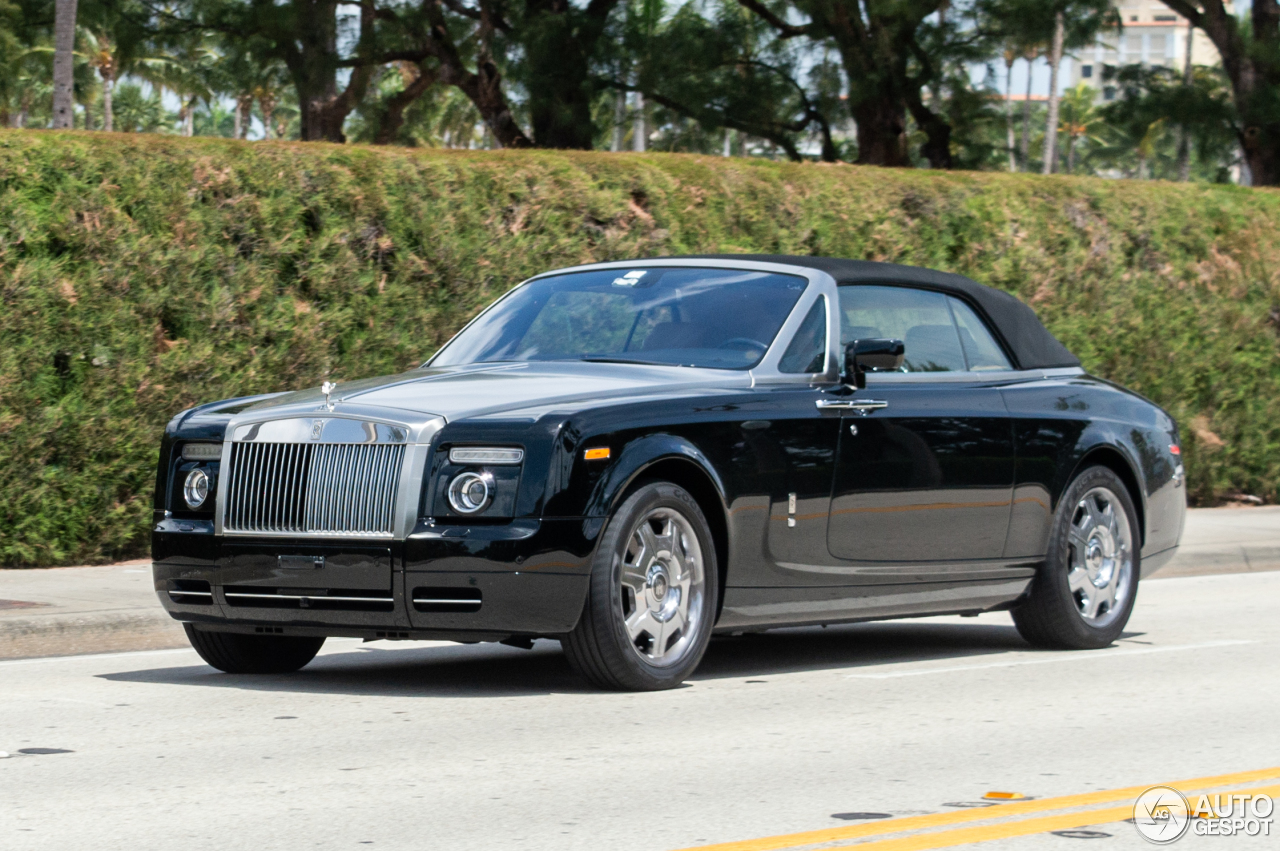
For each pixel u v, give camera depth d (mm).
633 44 52562
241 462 12477
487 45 51812
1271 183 52156
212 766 10047
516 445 11836
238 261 22250
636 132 65188
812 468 13430
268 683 13578
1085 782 9812
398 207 23500
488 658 15250
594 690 12898
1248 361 32938
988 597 15234
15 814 8750
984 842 8289
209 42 54812
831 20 48469
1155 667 14844
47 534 21156
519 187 24562
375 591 11906
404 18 51531
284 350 22547
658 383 12961
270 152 22531
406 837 8258
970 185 29547
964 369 15219
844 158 61062
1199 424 32469
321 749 10594
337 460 12102
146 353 21562
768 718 11883
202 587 12734
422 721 11625
